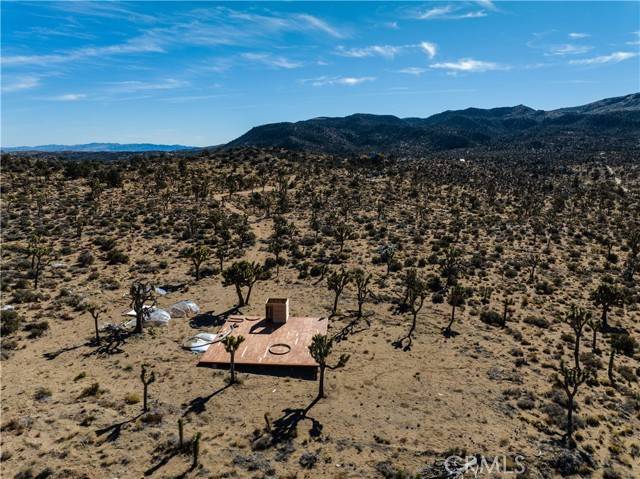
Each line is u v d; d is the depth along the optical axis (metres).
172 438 24.98
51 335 38.84
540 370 36.25
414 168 190.00
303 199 117.75
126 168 145.62
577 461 24.31
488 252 75.12
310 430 26.80
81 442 24.06
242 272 47.22
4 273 52.22
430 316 47.16
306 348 37.25
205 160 171.38
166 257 64.94
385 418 28.48
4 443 23.48
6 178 113.38
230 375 33.38
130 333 39.84
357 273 52.12
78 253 64.44
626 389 33.72
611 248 80.00
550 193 144.88
